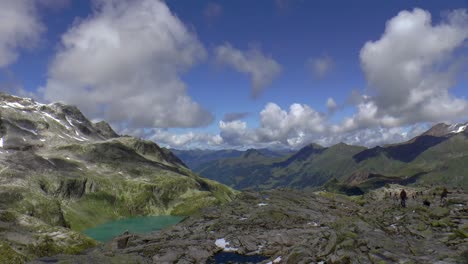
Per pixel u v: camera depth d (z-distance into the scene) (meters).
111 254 51.84
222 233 65.25
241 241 58.16
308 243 45.12
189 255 52.56
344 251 37.75
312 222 71.19
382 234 42.22
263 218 74.38
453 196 80.81
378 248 37.44
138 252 54.66
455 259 33.00
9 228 87.56
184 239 62.41
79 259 46.88
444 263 32.28
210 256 52.97
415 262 33.00
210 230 68.81
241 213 81.25
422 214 55.44
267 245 56.41
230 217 77.56
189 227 73.25
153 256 52.31
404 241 40.06
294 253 41.56
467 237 40.66
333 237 41.72
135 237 65.94
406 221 51.78
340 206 91.19
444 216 53.16
